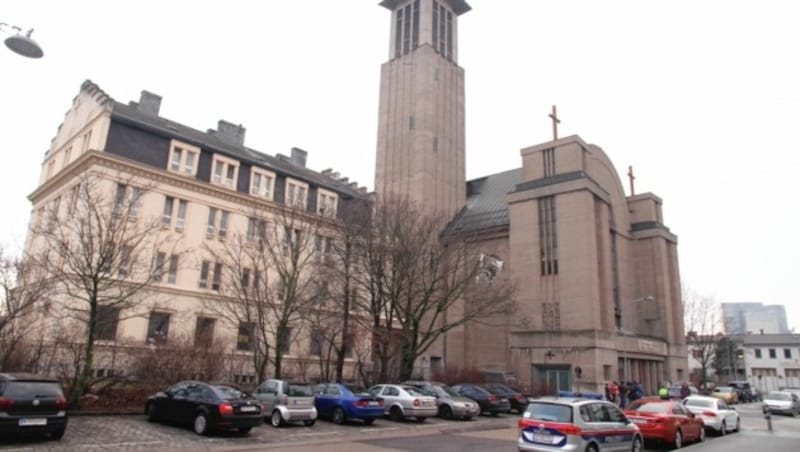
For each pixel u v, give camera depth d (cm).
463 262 3369
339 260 2959
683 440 1833
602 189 4716
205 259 3731
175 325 3425
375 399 2123
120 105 3766
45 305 2212
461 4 6531
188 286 3606
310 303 2895
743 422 2930
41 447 1302
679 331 5503
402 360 3025
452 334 4988
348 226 2939
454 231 3750
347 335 2917
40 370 2073
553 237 4575
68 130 3997
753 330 14462
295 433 1777
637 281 5534
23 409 1311
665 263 5519
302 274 3059
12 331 2072
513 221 4838
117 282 2152
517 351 4484
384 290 3080
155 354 2297
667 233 5662
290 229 2809
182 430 1666
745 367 8975
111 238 2000
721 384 7550
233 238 3516
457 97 6194
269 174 4222
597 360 4056
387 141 5994
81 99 3878
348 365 3809
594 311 4178
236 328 3198
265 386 2012
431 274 3169
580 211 4428
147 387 2167
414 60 5991
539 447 1270
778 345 8838
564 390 4169
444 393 2600
